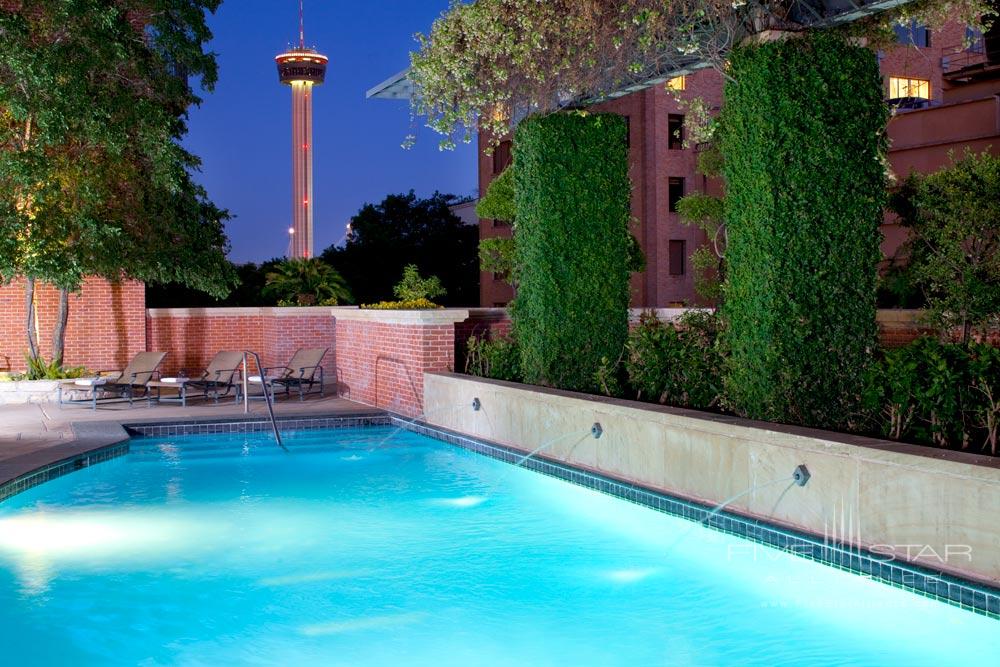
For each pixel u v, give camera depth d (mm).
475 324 15023
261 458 11656
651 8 8711
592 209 11812
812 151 8039
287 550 7426
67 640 5535
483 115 11039
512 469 10594
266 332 20812
